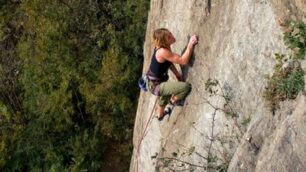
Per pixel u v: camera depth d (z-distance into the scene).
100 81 14.41
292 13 5.99
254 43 6.53
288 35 5.91
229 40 7.02
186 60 7.66
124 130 14.46
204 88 7.49
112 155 14.77
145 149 9.76
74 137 14.67
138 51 14.29
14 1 16.42
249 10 6.67
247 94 6.63
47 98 14.67
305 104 5.33
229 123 6.90
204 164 7.34
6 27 16.06
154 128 9.24
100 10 14.77
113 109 14.20
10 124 15.02
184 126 8.01
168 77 8.23
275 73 6.01
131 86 14.32
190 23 8.17
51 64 14.72
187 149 7.71
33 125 14.78
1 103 15.12
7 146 14.57
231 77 6.90
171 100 8.24
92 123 14.95
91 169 14.48
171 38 7.48
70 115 14.61
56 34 14.59
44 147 14.65
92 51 14.76
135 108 14.33
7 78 15.49
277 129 5.56
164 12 9.40
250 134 6.03
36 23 14.94
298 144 5.17
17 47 15.71
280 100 5.86
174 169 8.03
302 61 5.84
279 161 5.30
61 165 14.26
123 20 14.69
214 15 7.56
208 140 7.29
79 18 14.77
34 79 14.92
